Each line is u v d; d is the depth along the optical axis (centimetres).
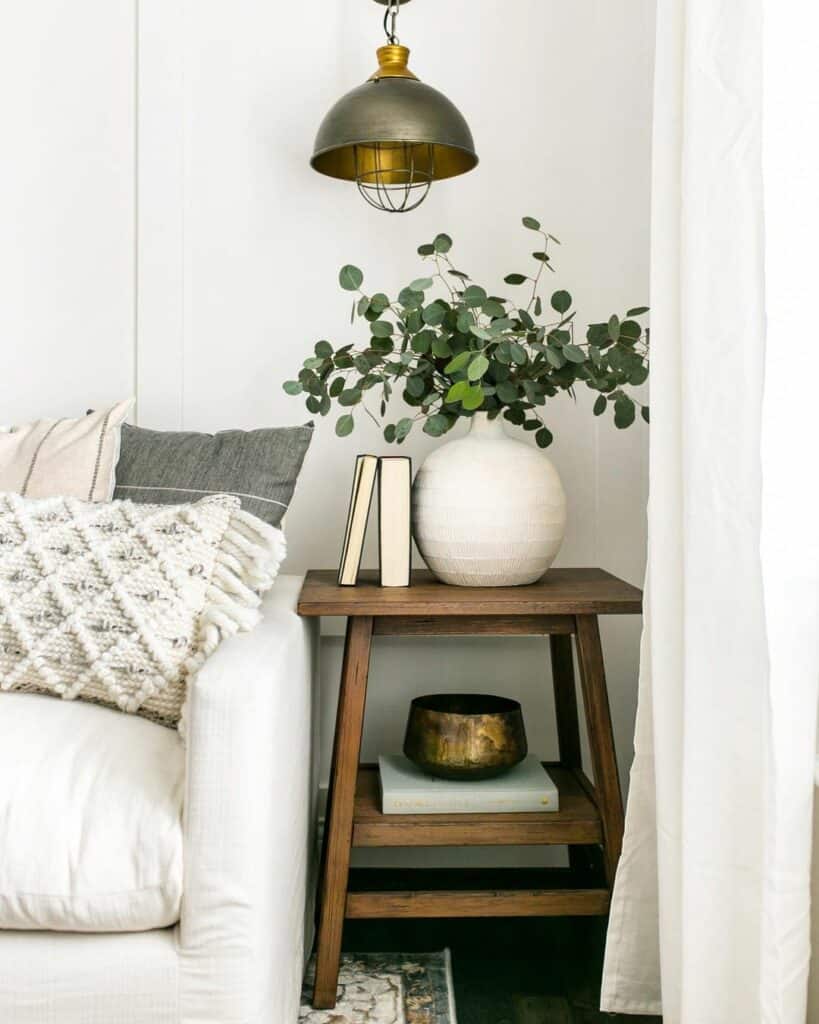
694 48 119
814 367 110
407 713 217
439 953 178
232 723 111
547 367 175
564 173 214
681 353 128
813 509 110
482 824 164
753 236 112
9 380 214
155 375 213
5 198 213
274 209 213
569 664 195
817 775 122
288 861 138
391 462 178
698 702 118
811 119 111
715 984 118
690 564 119
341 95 214
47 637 135
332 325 214
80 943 111
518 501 172
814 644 110
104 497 173
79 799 114
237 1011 110
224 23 213
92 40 213
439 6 214
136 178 213
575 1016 155
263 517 171
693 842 119
